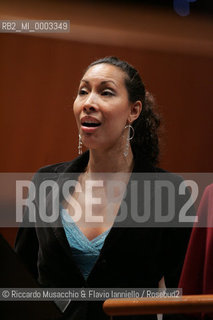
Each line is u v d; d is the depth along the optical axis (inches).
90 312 169.5
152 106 199.3
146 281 174.2
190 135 418.9
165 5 411.2
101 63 187.3
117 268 171.8
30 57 390.0
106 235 175.5
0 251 124.2
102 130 178.5
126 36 407.8
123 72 185.9
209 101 422.3
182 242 182.1
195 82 419.8
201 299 115.3
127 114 184.5
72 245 175.0
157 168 191.3
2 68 385.1
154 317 173.6
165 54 415.5
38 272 185.9
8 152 383.9
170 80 416.2
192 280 159.9
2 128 383.9
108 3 404.8
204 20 419.2
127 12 408.8
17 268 125.4
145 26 410.6
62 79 394.3
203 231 162.2
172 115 416.2
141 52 409.4
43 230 183.8
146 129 196.2
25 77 389.1
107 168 186.9
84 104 178.1
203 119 420.8
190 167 416.8
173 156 414.6
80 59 397.4
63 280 175.5
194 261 161.0
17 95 387.5
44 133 389.7
